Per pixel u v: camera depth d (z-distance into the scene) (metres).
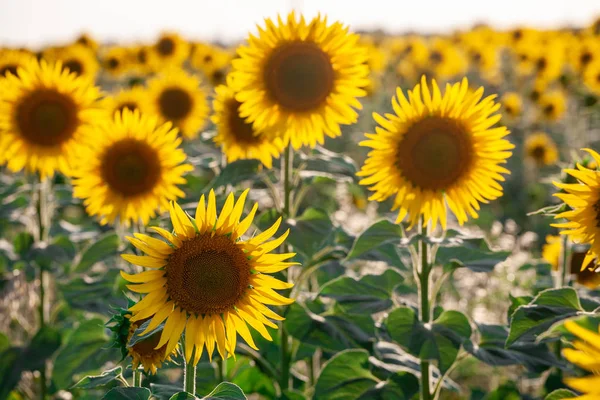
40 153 6.46
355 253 4.40
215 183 5.12
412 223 4.55
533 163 13.95
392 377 4.59
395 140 4.55
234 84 5.39
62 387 5.21
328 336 4.88
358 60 5.32
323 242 4.91
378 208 11.84
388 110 18.64
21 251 6.21
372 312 4.63
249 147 5.75
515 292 7.39
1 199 6.89
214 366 5.39
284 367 5.36
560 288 3.67
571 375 5.05
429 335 4.18
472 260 4.52
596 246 3.37
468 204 4.55
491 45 23.33
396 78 22.34
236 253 3.10
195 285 3.06
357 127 17.03
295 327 4.91
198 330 3.07
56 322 7.04
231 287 3.09
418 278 4.55
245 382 5.90
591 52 16.20
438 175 4.48
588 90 14.79
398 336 4.20
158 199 5.63
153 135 5.63
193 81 8.41
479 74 23.30
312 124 5.34
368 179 4.61
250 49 5.34
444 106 4.52
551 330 3.26
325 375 4.72
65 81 6.52
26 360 5.73
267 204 6.63
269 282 3.13
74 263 6.07
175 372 5.81
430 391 4.55
